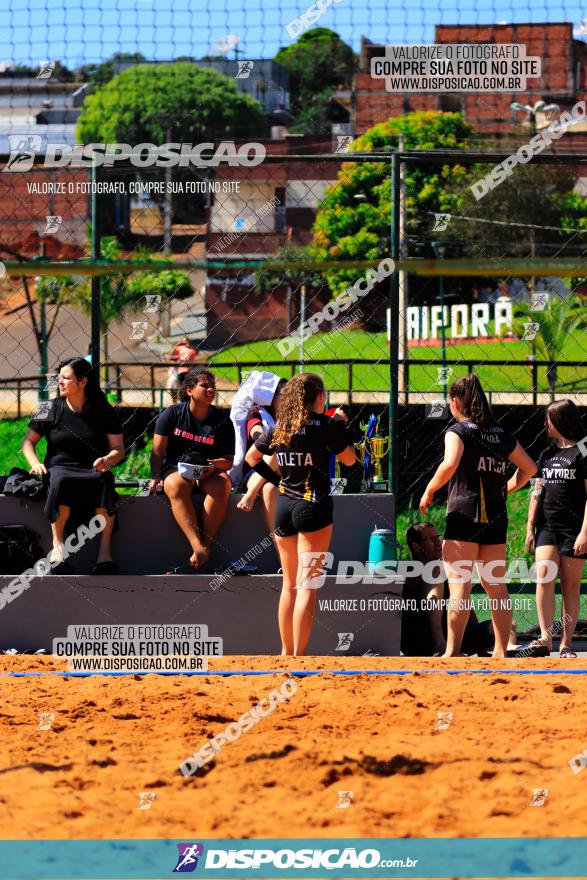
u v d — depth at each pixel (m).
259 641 26.97
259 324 84.25
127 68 141.00
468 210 95.56
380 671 22.47
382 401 57.53
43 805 13.87
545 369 75.31
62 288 62.91
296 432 23.80
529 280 79.88
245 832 13.08
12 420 53.69
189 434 27.62
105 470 27.11
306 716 18.59
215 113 142.50
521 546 42.44
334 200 95.69
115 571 27.12
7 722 18.03
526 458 24.56
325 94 150.38
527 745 16.45
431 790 14.39
